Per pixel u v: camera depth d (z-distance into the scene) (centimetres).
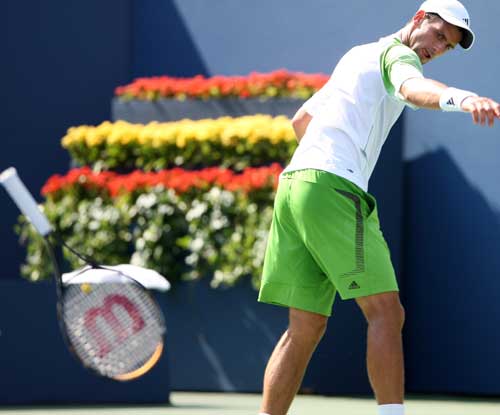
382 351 1269
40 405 1950
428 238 2478
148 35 2844
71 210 2467
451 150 2453
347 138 1299
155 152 2470
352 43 2591
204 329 2369
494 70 2398
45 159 2811
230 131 2388
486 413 2062
